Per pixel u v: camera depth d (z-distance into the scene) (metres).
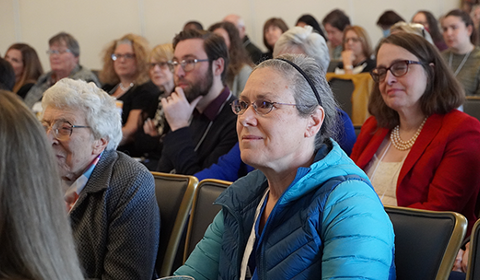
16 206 0.73
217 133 2.54
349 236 1.13
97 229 1.56
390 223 1.21
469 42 4.31
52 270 0.74
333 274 1.11
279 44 2.51
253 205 1.39
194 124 2.66
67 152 1.61
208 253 1.45
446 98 1.98
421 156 1.98
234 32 4.17
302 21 5.41
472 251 1.26
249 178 1.44
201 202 1.72
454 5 6.23
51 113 1.62
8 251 0.73
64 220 0.79
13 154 0.74
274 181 1.32
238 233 1.37
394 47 2.03
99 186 1.57
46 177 0.77
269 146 1.24
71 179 1.67
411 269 1.31
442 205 1.87
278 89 1.24
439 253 1.29
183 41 2.62
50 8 6.59
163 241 1.72
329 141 1.34
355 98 3.37
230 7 6.62
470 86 4.23
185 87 2.59
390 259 1.16
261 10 6.59
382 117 2.16
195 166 2.46
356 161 2.23
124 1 6.59
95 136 1.63
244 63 4.08
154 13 6.61
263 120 1.24
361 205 1.16
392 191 2.03
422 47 2.00
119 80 4.43
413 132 2.08
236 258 1.34
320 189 1.21
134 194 1.57
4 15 6.59
